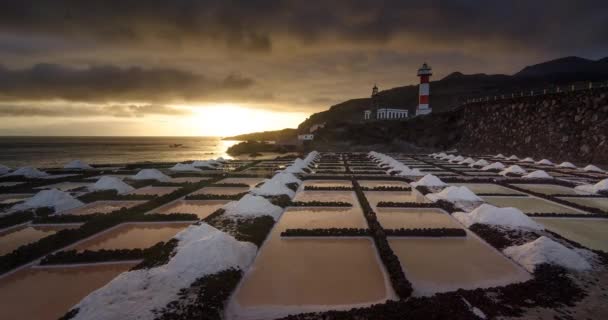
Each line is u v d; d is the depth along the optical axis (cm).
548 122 3525
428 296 767
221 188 2142
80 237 1166
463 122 5316
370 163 3716
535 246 957
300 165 3006
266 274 888
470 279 857
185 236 1059
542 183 2258
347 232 1194
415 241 1141
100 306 665
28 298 778
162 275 792
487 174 2728
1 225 1316
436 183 2131
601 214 1415
